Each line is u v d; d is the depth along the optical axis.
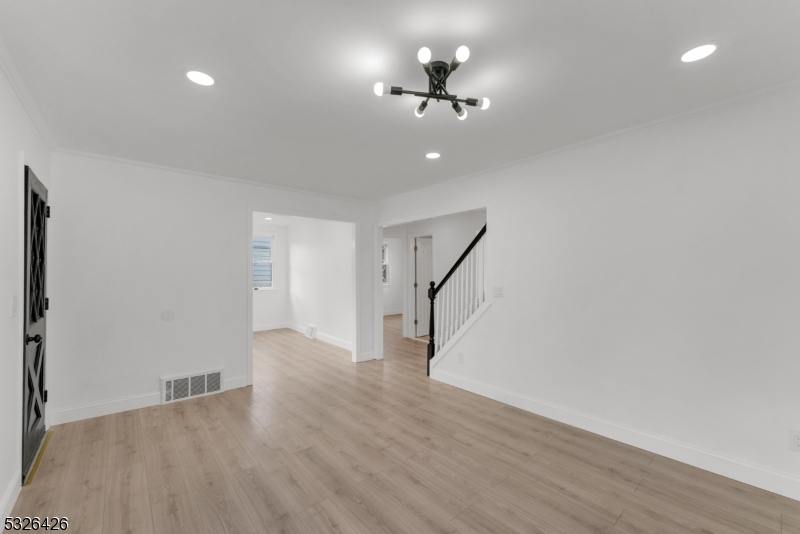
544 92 2.18
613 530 1.88
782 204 2.15
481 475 2.38
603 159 2.91
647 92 2.19
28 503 2.07
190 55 1.78
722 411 2.36
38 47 1.69
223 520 1.94
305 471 2.42
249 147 3.08
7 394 1.95
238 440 2.85
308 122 2.57
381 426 3.12
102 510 2.02
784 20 1.54
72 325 3.19
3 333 1.89
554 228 3.23
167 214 3.69
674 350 2.55
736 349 2.30
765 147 2.20
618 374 2.83
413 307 7.30
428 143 3.01
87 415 3.25
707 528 1.89
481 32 1.62
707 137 2.41
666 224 2.59
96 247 3.31
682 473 2.38
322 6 1.45
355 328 5.28
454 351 4.20
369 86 2.09
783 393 2.14
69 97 2.19
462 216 6.42
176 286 3.73
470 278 4.24
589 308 3.00
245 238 4.21
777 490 2.15
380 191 4.74
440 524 1.92
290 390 4.05
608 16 1.52
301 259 7.52
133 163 3.47
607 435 2.88
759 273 2.22
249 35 1.63
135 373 3.50
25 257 2.23
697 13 1.50
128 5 1.43
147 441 2.83
